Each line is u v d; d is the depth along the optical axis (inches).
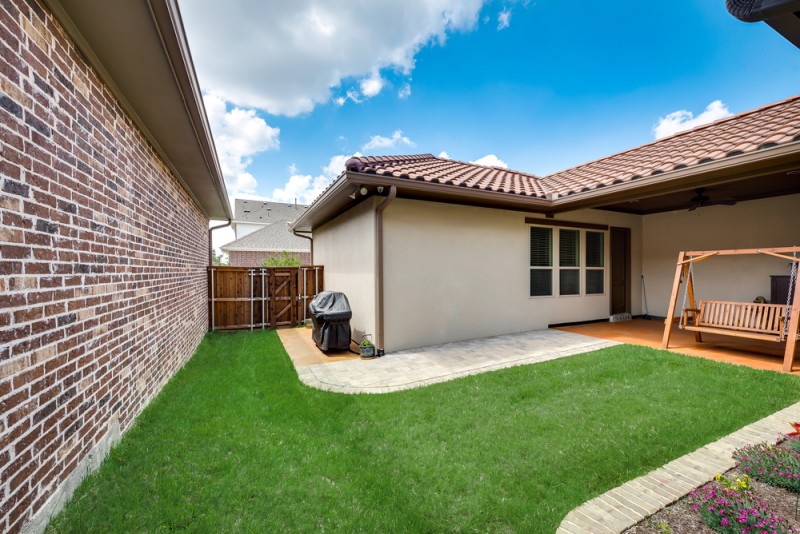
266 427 125.6
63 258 85.5
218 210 334.3
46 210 79.5
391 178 202.5
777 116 221.1
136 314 133.6
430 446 112.6
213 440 115.8
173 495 87.7
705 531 73.9
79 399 90.9
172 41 95.6
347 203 277.3
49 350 78.9
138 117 137.9
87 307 96.3
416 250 244.7
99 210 105.0
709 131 264.7
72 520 78.4
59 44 85.8
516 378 171.3
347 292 291.9
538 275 306.0
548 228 311.9
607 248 343.0
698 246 318.7
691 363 187.5
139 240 138.9
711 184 202.5
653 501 83.5
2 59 66.8
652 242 357.1
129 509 83.0
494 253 278.7
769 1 55.3
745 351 217.8
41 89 78.7
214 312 333.1
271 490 90.7
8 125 68.1
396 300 237.1
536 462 102.0
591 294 335.3
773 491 85.3
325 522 80.1
